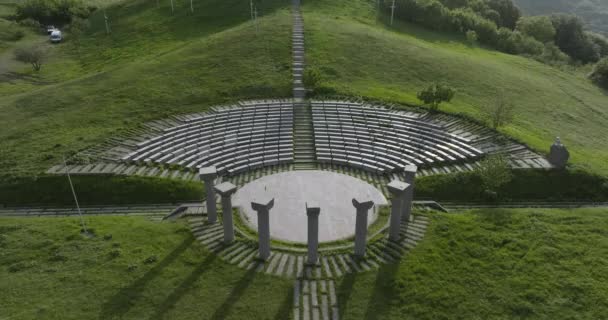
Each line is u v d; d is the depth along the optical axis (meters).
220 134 47.00
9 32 92.31
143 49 79.81
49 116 50.56
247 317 25.41
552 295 27.27
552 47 95.19
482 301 26.84
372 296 27.09
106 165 41.59
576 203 39.62
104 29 94.00
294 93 56.44
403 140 46.56
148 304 26.03
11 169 40.72
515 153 44.53
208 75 59.72
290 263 30.02
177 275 28.39
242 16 85.19
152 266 29.12
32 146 44.53
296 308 26.14
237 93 56.09
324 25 74.75
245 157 44.12
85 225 33.66
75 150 43.62
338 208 36.88
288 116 50.91
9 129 47.88
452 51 76.81
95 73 65.81
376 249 31.33
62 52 85.62
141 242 31.67
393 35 76.38
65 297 26.38
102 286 27.23
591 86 77.12
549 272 29.09
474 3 112.06
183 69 61.12
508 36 95.94
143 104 53.03
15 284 27.30
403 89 59.25
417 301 26.73
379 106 53.56
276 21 76.31
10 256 29.89
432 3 92.69
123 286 27.28
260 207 28.31
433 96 51.06
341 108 52.56
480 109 55.12
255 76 59.53
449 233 33.16
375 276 28.64
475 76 64.94
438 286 27.84
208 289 27.33
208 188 33.12
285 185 40.41
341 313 25.81
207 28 83.75
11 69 76.06
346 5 91.44
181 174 41.16
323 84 57.88
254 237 32.97
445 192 40.12
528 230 33.41
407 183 33.03
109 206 38.34
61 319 24.78
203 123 49.06
